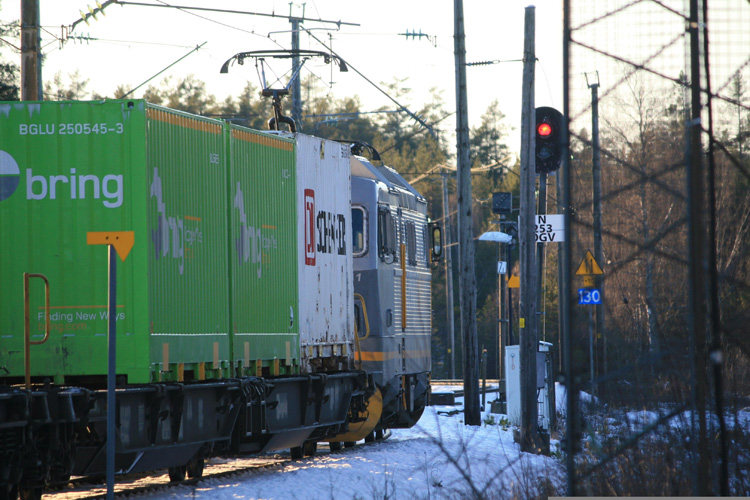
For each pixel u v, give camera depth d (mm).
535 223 72062
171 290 49250
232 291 55094
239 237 56219
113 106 47812
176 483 51969
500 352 163875
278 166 61344
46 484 43344
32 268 47438
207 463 66062
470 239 97375
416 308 85938
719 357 36406
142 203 47344
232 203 55562
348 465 61938
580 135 36281
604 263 56125
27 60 71375
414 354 84438
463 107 99000
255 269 57812
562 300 137250
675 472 38500
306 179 64938
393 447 74562
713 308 36688
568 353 34219
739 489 40281
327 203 68000
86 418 42938
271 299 59500
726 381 48406
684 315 58656
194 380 51719
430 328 90688
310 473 57219
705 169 40406
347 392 69125
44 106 48000
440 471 57312
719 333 36656
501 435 82875
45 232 47594
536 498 43625
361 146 84688
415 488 51406
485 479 49875
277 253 60594
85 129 47875
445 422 96938
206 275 52625
